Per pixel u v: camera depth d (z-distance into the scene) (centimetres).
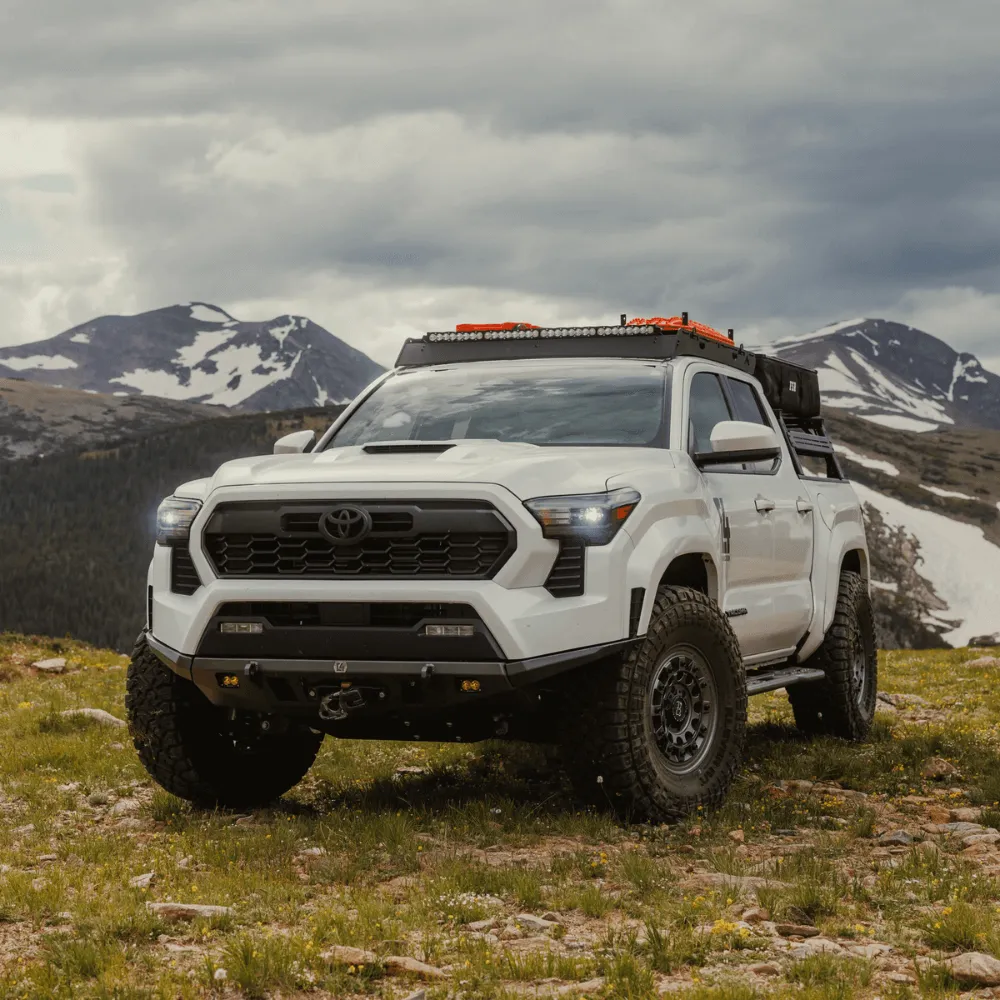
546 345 755
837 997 344
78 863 543
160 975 374
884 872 503
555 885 487
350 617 563
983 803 679
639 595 579
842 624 877
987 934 404
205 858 538
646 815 594
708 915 438
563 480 579
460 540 557
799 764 788
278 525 577
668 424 677
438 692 558
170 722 640
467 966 379
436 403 727
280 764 691
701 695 637
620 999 349
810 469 910
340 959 381
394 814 618
